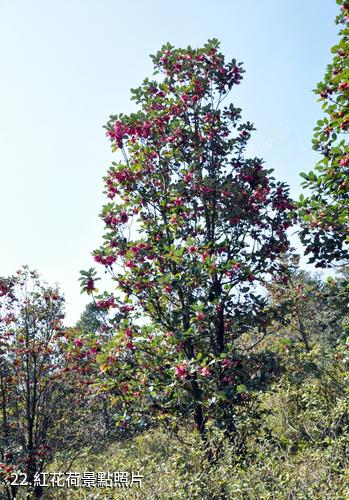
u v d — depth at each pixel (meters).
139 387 6.62
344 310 6.70
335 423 5.58
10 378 9.16
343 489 3.87
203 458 5.34
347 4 5.60
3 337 9.26
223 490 4.54
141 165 7.54
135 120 7.38
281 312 7.32
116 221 7.12
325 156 6.19
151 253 7.07
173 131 7.46
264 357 6.79
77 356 9.26
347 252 6.49
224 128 8.09
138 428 7.11
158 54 8.06
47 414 9.26
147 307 7.16
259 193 7.57
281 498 4.01
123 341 6.43
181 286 6.64
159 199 7.58
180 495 4.33
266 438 6.16
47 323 9.71
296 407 7.06
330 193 6.43
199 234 7.60
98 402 10.06
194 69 8.12
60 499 7.16
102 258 6.79
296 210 7.31
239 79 7.99
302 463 4.84
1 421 9.12
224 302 6.88
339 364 7.48
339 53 5.68
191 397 6.73
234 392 6.27
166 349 6.76
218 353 6.91
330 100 5.91
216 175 7.70
